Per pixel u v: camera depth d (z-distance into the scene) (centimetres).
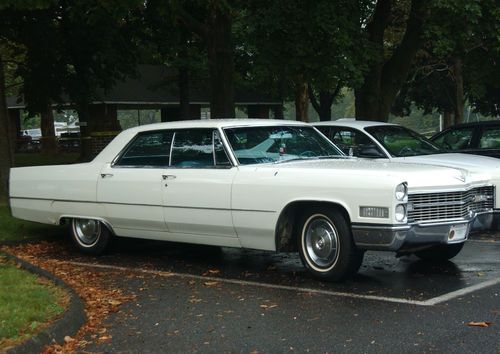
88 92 2223
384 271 713
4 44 2359
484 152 1127
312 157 752
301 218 674
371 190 610
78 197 847
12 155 1267
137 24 1975
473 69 1884
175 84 3142
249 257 823
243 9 1641
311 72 1520
